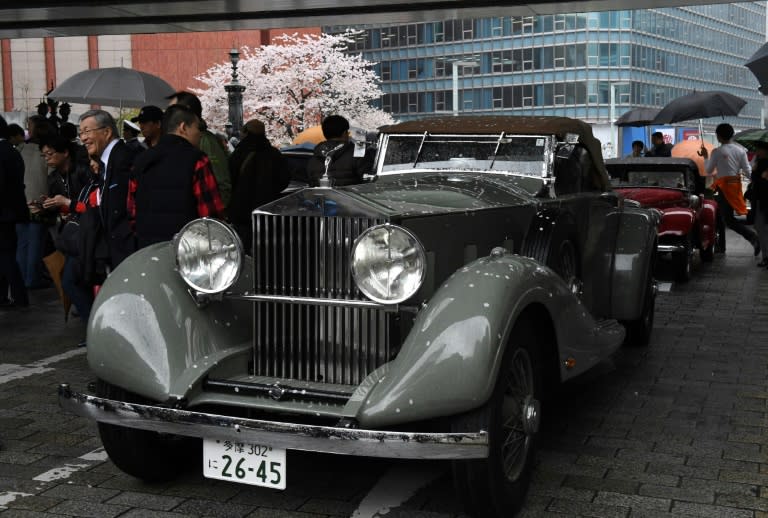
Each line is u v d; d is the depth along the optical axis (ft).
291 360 12.75
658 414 17.42
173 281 13.21
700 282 35.73
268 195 24.48
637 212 21.44
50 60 160.76
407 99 280.72
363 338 12.30
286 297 12.49
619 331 17.21
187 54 174.50
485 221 14.38
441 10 45.80
